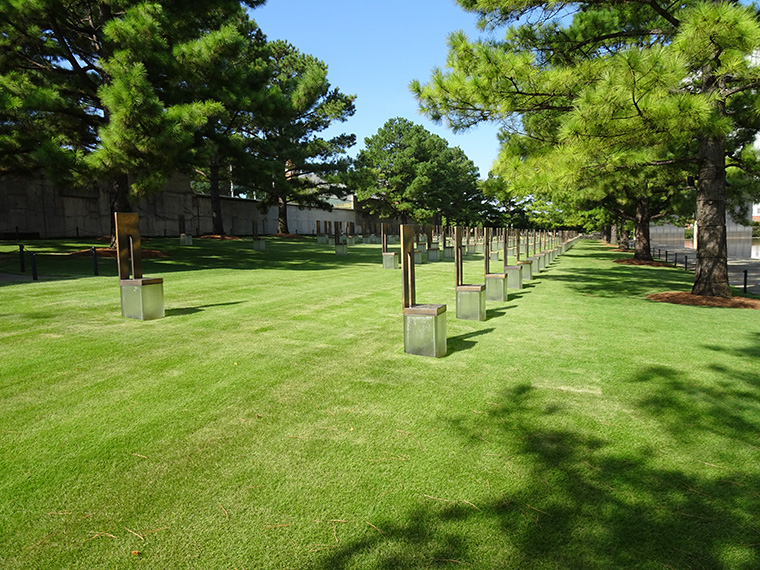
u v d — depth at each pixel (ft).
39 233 91.09
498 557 7.73
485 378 16.30
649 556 7.76
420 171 177.17
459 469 10.39
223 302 30.48
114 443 11.37
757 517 8.76
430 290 37.83
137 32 46.70
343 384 15.55
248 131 103.81
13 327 22.22
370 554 7.79
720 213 35.22
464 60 32.76
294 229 164.55
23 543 8.00
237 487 9.66
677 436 12.02
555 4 33.22
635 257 79.36
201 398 14.20
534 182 34.73
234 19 72.64
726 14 22.36
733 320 26.96
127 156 44.70
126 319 24.58
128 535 8.22
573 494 9.48
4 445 11.19
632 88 24.31
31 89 47.78
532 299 34.91
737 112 40.65
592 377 16.52
